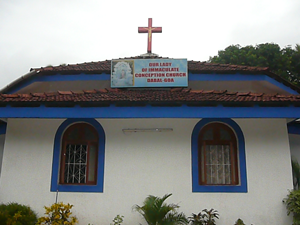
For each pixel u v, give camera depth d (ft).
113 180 27.53
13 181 27.91
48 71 31.35
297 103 25.44
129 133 28.30
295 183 31.53
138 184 27.45
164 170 27.63
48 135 28.50
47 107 26.11
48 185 27.63
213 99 25.40
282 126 28.14
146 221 26.27
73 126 29.01
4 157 28.32
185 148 27.96
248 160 27.68
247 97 26.43
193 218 25.58
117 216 26.32
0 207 26.30
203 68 31.83
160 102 25.39
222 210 26.86
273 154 27.76
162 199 24.86
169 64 30.01
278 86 31.65
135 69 30.12
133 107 25.90
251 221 26.71
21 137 28.58
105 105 25.99
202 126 28.43
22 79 30.83
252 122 28.25
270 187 27.25
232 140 28.55
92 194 27.35
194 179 27.43
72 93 28.68
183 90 29.81
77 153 28.63
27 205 27.37
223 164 28.30
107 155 27.96
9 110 26.09
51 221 25.12
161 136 28.19
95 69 31.76
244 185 27.25
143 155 27.91
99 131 28.40
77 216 27.02
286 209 26.91
